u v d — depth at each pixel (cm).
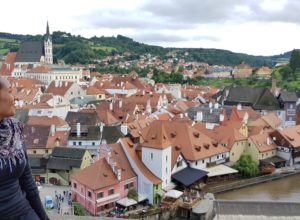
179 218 7375
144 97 16400
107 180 7375
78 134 10012
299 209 6391
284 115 15525
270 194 8788
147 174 7894
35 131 10025
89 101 17088
